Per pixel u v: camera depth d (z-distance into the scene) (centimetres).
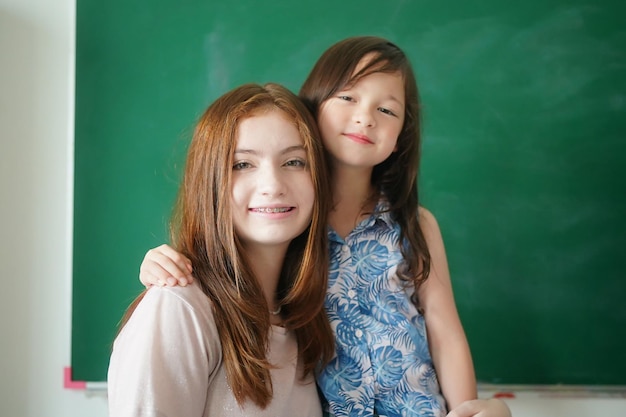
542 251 156
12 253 156
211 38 156
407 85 124
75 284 155
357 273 119
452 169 157
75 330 155
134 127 156
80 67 156
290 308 111
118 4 156
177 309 95
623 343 156
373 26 156
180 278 99
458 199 157
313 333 111
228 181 102
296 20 156
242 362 99
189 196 106
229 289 101
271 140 103
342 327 115
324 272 111
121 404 90
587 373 156
